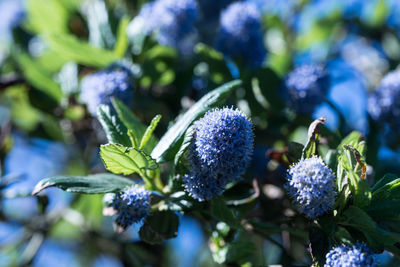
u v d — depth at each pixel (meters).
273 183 0.35
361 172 0.29
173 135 0.30
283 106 0.38
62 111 0.40
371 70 0.45
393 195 0.29
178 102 0.40
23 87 0.41
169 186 0.31
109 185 0.30
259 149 0.39
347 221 0.29
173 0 0.39
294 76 0.37
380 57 0.47
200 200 0.30
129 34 0.40
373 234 0.28
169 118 0.39
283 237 0.35
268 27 0.46
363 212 0.28
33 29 0.43
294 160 0.30
